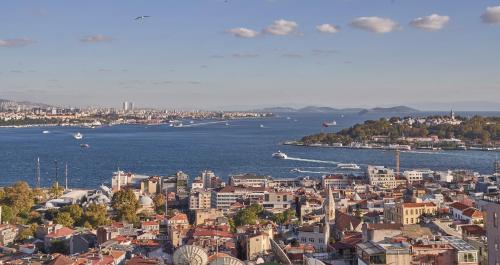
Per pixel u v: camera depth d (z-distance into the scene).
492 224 100.50
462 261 128.38
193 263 134.50
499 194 113.06
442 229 178.50
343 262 156.88
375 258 128.50
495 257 99.25
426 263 128.25
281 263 165.00
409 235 154.50
